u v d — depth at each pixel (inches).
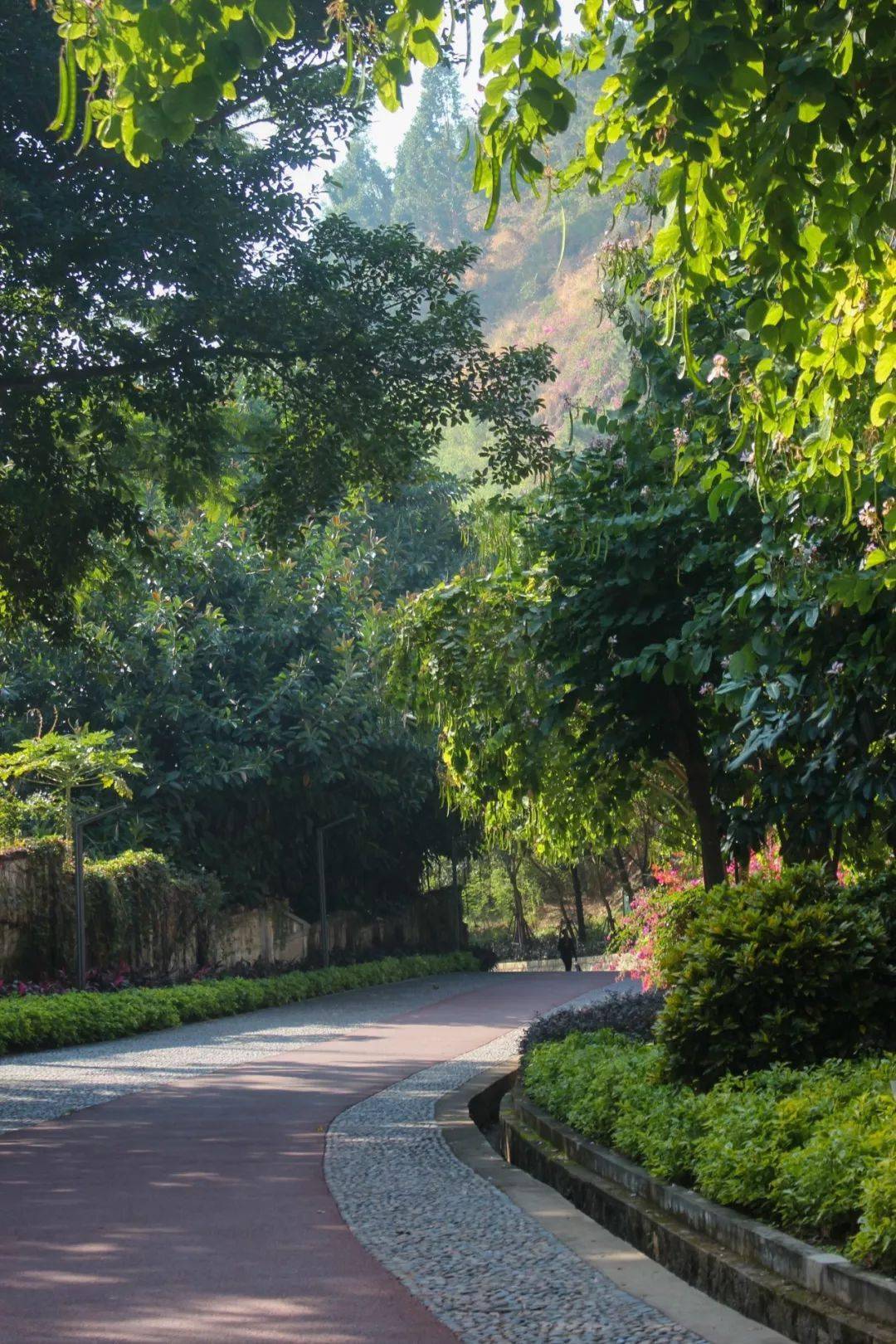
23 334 697.0
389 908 2017.7
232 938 1557.6
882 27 182.2
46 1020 937.5
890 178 193.8
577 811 657.0
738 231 212.1
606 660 492.4
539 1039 558.6
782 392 255.8
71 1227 308.0
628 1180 293.3
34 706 1551.4
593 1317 215.5
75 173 647.8
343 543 1838.1
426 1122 482.6
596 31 217.0
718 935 344.8
